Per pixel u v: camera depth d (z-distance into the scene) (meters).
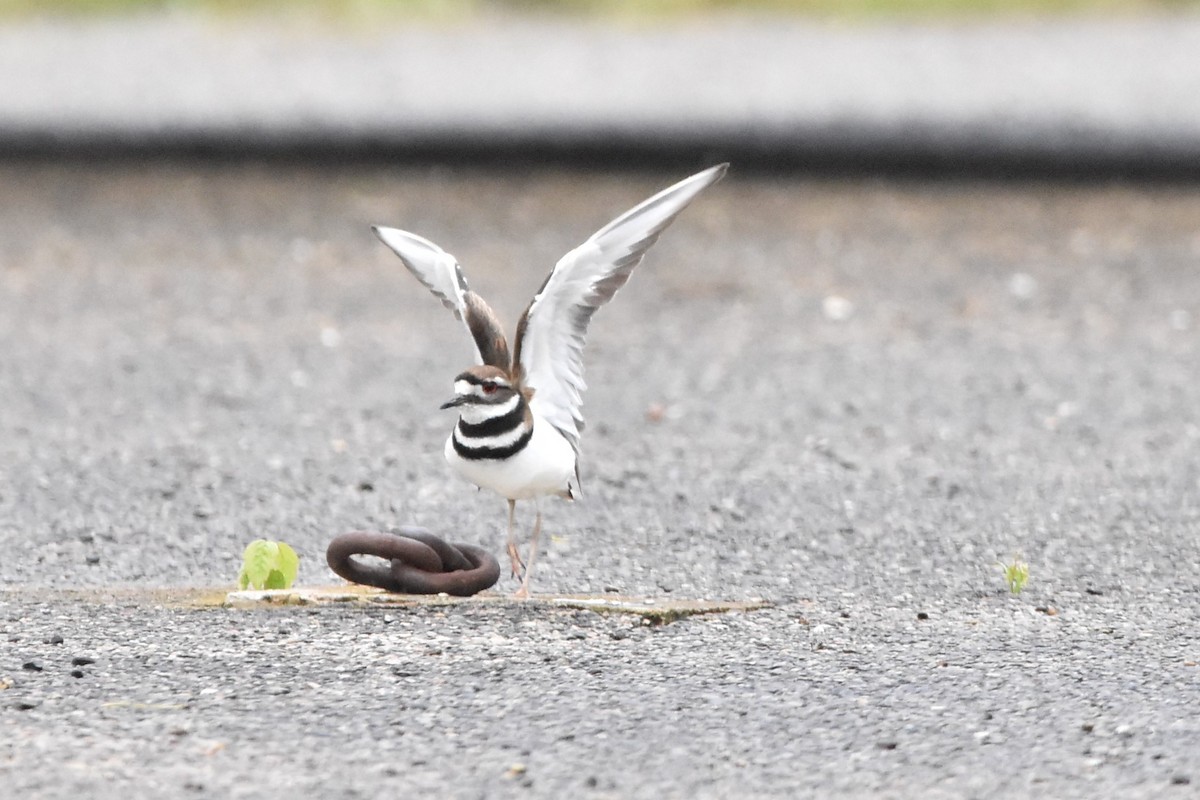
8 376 14.55
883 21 33.12
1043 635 8.53
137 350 15.47
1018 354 15.44
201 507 11.08
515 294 17.05
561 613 8.71
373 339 16.02
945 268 18.50
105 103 25.08
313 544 10.38
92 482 11.60
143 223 20.27
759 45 29.98
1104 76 26.08
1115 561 10.00
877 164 22.20
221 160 22.81
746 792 6.47
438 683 7.61
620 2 35.34
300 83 26.36
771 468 12.12
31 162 22.64
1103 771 6.67
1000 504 11.21
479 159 22.58
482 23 33.59
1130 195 21.19
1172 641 8.44
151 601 8.95
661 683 7.67
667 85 25.80
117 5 35.44
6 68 28.17
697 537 10.52
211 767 6.63
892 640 8.42
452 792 6.44
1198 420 13.34
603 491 11.53
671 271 18.59
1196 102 24.09
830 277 18.25
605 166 22.34
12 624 8.44
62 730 7.00
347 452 12.45
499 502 11.27
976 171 22.02
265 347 15.65
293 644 8.13
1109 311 16.89
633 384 14.55
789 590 9.45
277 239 19.69
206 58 29.02
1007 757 6.81
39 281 17.91
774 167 22.27
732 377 14.76
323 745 6.88
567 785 6.52
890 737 7.03
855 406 13.83
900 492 11.50
